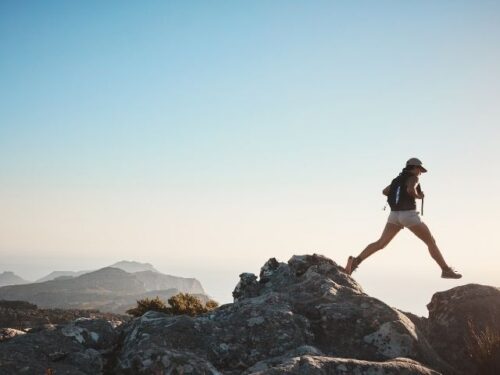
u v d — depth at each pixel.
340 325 7.11
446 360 7.34
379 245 9.16
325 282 8.35
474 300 7.95
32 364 5.58
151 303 21.03
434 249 8.59
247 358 6.39
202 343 6.40
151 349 5.70
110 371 6.16
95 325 7.00
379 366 5.51
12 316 90.50
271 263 10.85
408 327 7.01
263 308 7.29
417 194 8.66
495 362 6.55
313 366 5.21
